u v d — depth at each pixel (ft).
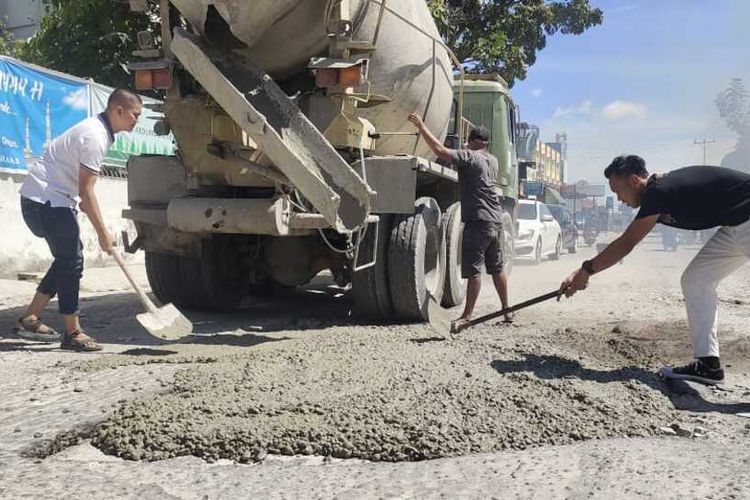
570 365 14.97
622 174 14.10
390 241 20.75
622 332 19.65
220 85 16.43
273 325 21.15
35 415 11.86
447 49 23.09
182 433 10.50
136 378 14.07
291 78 19.25
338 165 17.01
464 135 29.60
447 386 12.73
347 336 18.40
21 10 71.36
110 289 31.78
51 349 17.62
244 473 9.55
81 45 45.44
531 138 46.91
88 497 8.76
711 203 13.28
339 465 9.87
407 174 19.21
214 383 13.14
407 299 20.84
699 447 10.52
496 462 9.87
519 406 11.93
